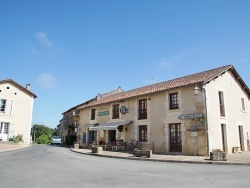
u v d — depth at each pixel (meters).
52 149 23.50
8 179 7.31
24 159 13.36
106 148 22.98
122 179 7.34
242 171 8.93
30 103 33.72
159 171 9.05
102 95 32.81
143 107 21.33
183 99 17.77
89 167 10.23
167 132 18.44
